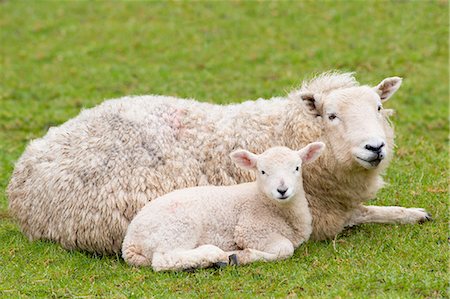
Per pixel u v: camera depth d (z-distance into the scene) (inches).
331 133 462.0
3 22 1242.0
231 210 438.6
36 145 499.8
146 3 1289.4
